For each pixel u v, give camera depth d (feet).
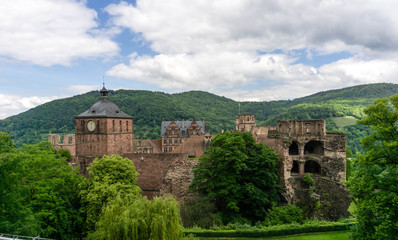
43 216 105.81
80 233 122.93
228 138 136.56
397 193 73.87
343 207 136.36
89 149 191.21
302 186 156.97
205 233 113.29
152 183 152.35
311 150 178.19
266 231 112.06
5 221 81.10
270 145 162.09
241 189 131.54
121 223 72.79
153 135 545.03
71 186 128.26
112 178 120.98
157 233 73.36
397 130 79.36
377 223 78.13
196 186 137.39
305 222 125.39
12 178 82.58
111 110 198.90
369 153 80.74
